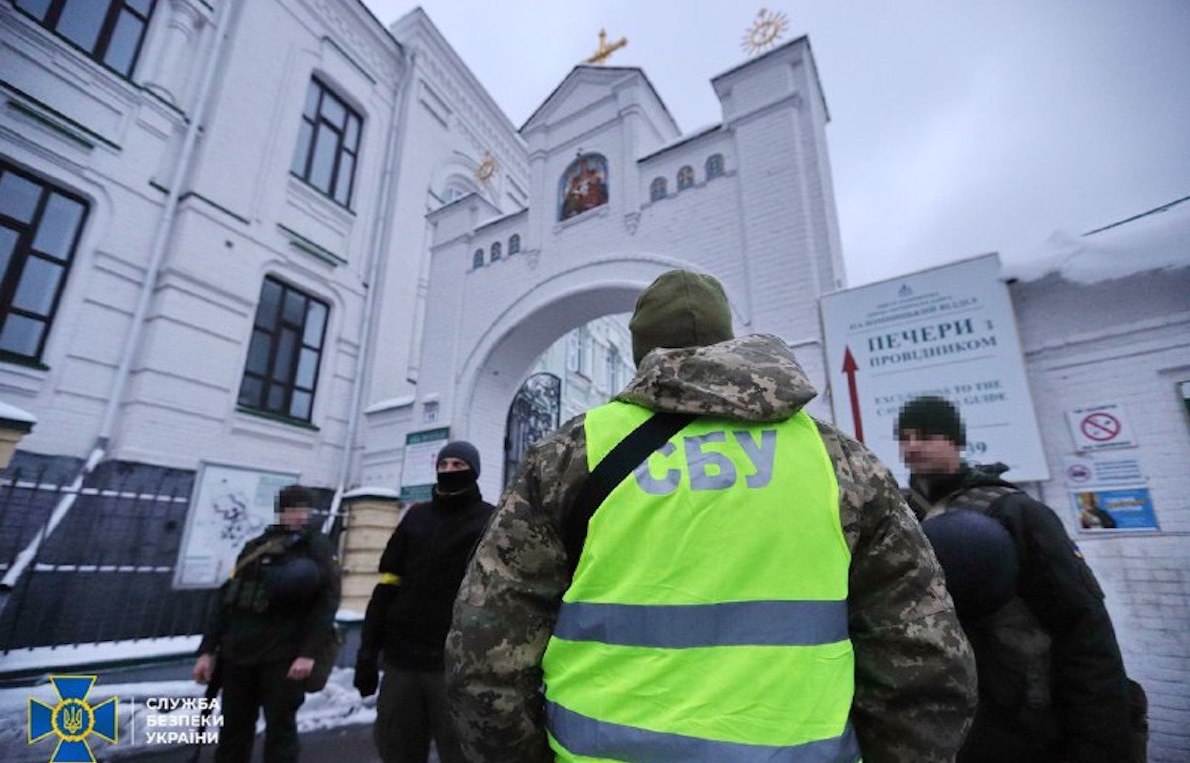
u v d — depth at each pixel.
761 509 0.82
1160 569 3.10
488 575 0.94
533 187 8.07
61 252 6.02
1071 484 3.42
